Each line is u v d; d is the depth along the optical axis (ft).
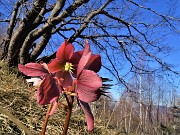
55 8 31.50
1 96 13.60
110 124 17.12
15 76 17.61
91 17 33.68
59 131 13.39
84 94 3.04
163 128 40.19
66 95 3.08
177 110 48.11
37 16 31.71
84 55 3.11
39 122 13.21
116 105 16.87
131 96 33.35
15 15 33.35
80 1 30.04
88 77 3.01
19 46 30.30
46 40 33.04
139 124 19.93
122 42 36.65
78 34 34.86
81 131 14.60
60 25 33.83
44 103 2.98
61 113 14.35
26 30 30.07
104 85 3.10
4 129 11.34
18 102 13.71
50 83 3.02
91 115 3.03
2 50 31.27
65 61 3.23
